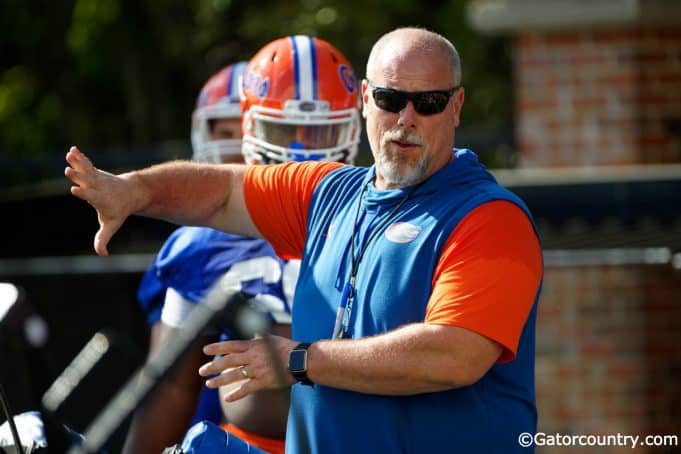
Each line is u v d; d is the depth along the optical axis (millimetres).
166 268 14109
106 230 12422
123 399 8539
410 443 11227
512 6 25016
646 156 25328
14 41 55031
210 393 14344
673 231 20516
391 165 11562
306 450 11594
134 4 51281
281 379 8828
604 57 25234
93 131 54281
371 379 10766
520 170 25688
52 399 9625
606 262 19844
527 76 25578
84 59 52250
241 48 50125
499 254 10930
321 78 14102
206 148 16297
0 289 11344
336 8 46406
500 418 11320
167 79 52719
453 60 11789
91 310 19828
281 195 12953
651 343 24656
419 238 11281
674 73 25203
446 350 10656
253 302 12812
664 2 24344
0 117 54688
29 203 23125
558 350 24922
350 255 11773
